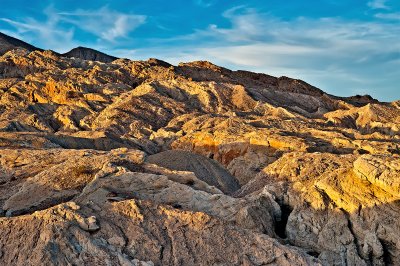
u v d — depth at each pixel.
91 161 26.34
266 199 24.09
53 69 103.88
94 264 16.72
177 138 54.12
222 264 17.83
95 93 84.00
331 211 22.66
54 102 82.94
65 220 18.03
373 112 66.06
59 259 16.64
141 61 108.75
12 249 17.14
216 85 83.25
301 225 22.66
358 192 22.67
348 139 43.16
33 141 43.12
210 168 33.75
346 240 21.53
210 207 22.64
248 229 20.20
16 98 85.00
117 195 21.45
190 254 18.05
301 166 28.42
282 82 109.50
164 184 23.33
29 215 18.47
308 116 72.62
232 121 55.06
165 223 19.09
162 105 74.81
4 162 28.42
